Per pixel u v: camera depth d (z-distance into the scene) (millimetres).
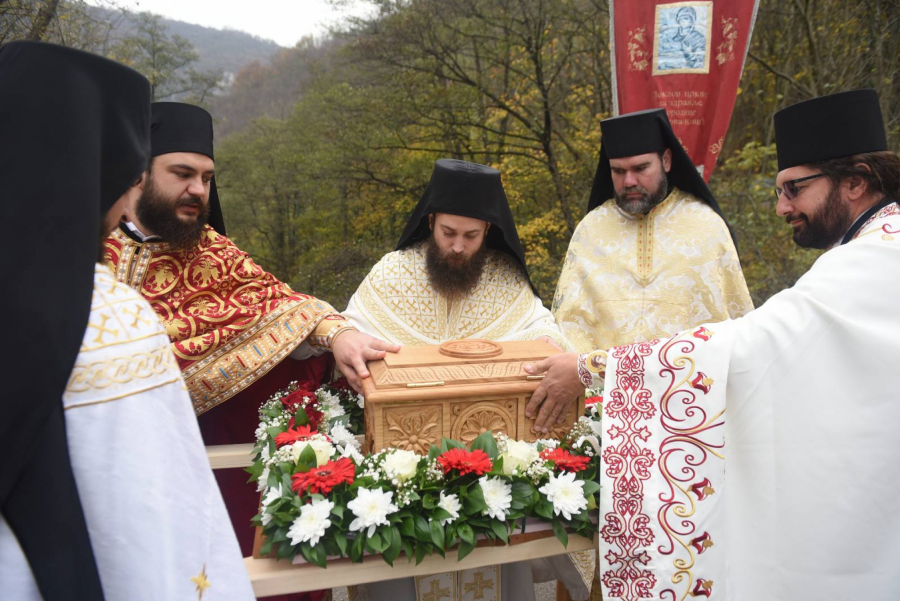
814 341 1614
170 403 1099
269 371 2389
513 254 2523
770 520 1640
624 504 1618
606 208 3096
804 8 7941
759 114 9367
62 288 964
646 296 2852
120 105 1105
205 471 1148
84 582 953
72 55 1030
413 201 12594
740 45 3818
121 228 2289
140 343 1074
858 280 1618
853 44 7480
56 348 946
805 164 1925
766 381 1641
